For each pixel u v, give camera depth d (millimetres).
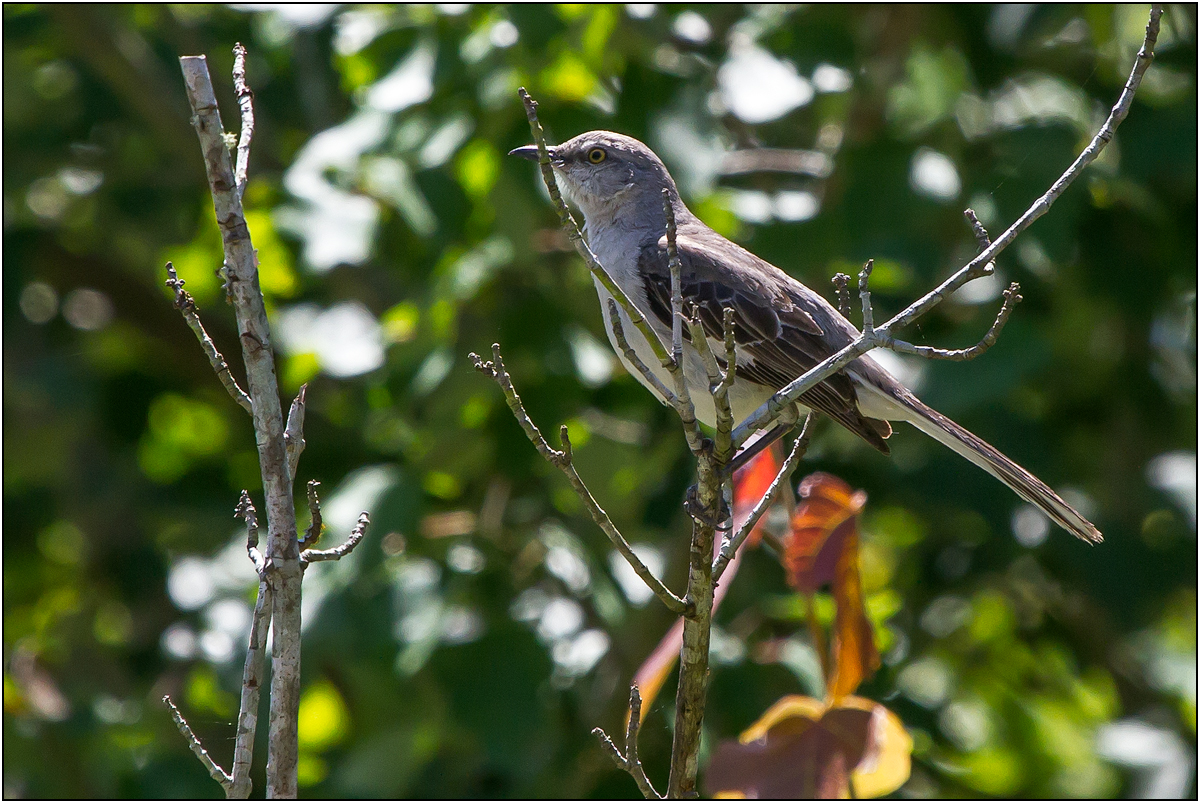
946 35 12195
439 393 10633
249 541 5570
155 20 13438
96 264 14570
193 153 13602
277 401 5336
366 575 10281
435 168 10578
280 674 5289
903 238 10695
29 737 12383
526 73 10711
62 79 14336
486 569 10969
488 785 11250
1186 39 11836
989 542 11945
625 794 10984
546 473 11016
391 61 11062
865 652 7148
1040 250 10617
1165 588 11758
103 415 13797
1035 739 11805
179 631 12078
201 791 11578
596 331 11609
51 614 14039
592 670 11445
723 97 11680
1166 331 12773
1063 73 12344
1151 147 10984
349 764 11055
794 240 10906
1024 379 10906
